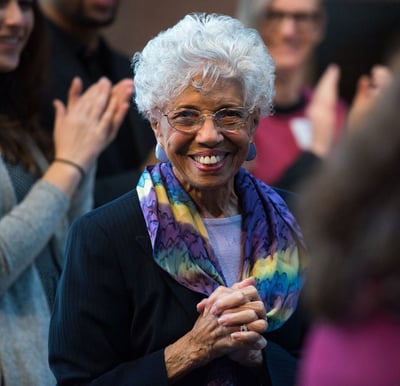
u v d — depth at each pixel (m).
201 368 6.47
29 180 8.41
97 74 10.47
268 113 6.57
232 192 6.83
